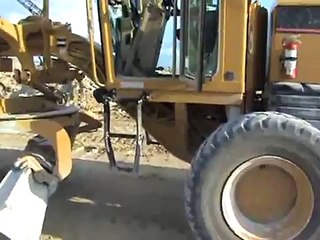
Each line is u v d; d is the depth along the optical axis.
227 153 2.82
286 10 2.97
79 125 3.91
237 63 3.03
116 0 3.25
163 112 3.47
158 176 4.57
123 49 3.33
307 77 3.00
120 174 4.60
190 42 3.09
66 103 3.95
